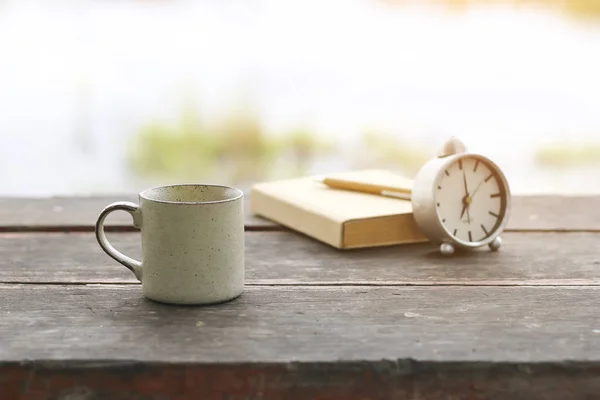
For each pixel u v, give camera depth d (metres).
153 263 1.25
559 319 1.23
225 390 1.14
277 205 1.55
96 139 4.00
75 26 4.23
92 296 1.28
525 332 1.20
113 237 1.51
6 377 1.14
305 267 1.38
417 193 1.42
